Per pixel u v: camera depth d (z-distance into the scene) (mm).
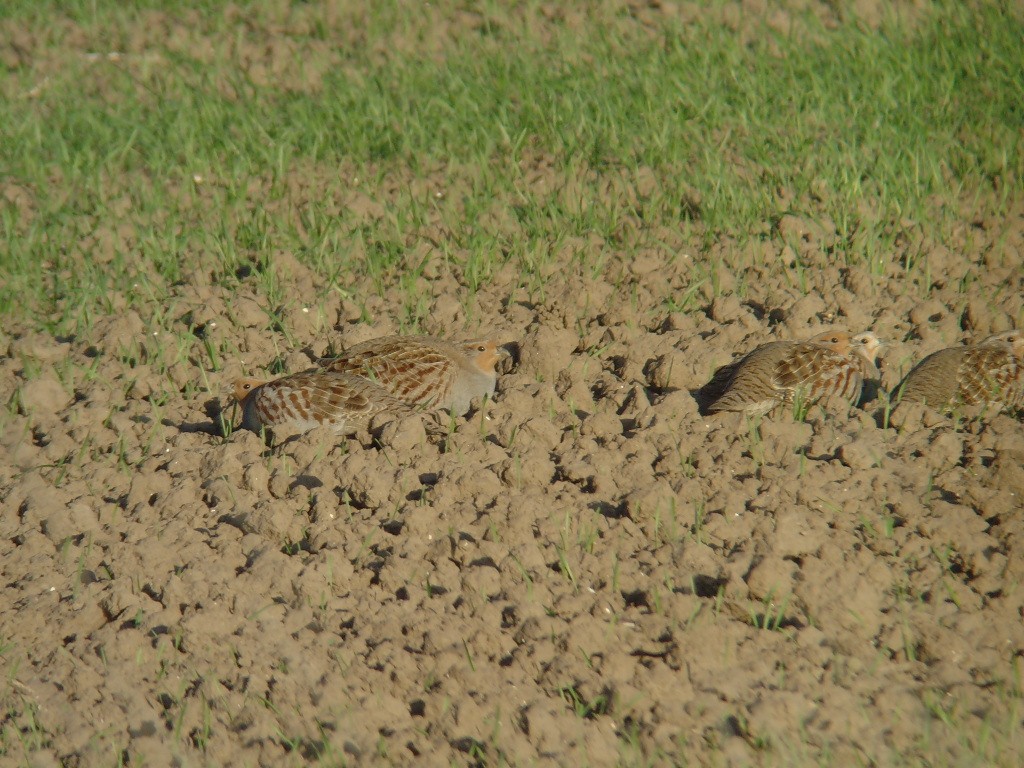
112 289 14594
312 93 21281
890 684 8297
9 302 14094
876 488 10195
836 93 19469
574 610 9031
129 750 7949
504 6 25125
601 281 14469
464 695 8234
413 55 22703
